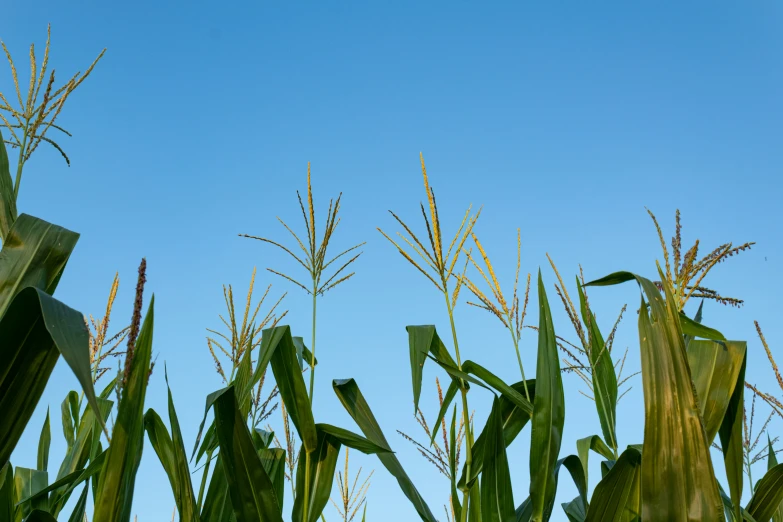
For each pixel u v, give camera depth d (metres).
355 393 3.68
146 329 2.21
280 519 2.77
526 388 3.72
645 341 2.49
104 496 2.08
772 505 3.00
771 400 3.58
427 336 3.46
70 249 2.34
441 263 3.61
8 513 2.83
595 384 3.95
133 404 2.16
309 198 3.80
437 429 3.67
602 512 2.86
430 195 3.60
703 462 2.28
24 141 3.23
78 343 1.80
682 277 3.13
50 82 3.29
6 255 2.23
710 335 3.00
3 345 1.88
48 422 4.27
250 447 2.80
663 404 2.38
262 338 3.38
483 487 3.30
